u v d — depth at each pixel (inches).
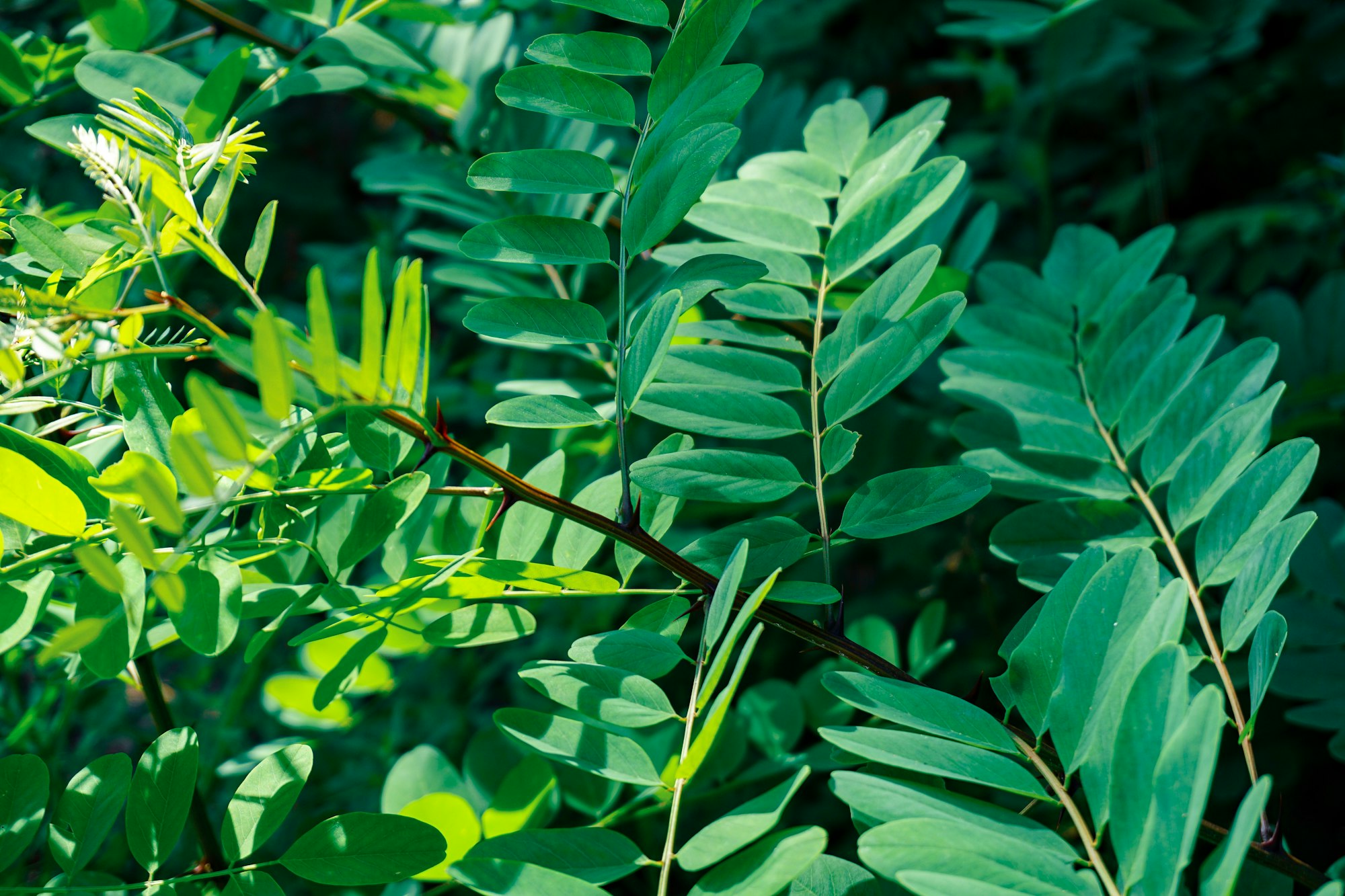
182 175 32.4
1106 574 32.7
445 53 44.5
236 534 34.3
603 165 34.7
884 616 53.4
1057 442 37.8
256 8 55.5
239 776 44.2
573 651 33.7
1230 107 76.9
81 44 39.8
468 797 37.4
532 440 50.1
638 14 34.7
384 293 61.1
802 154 38.4
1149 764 30.9
